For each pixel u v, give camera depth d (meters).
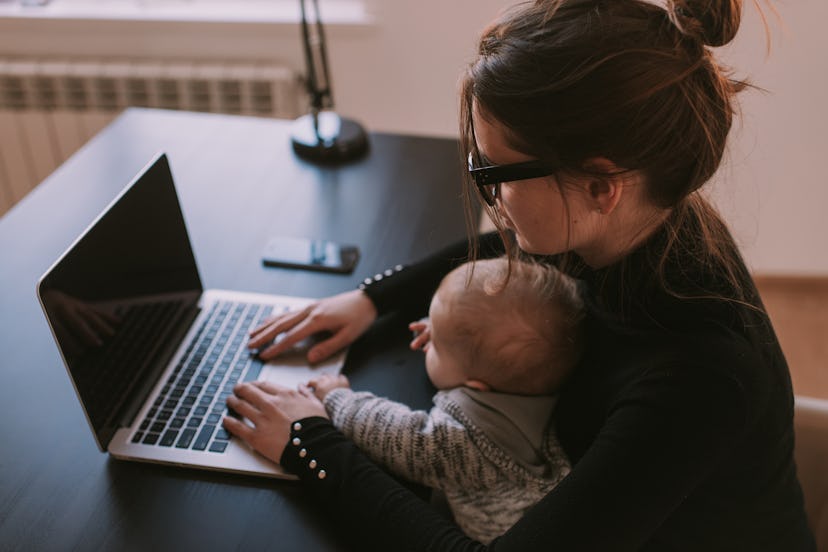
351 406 0.92
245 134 1.59
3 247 1.24
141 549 0.80
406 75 2.19
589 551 0.66
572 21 0.63
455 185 1.45
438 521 0.79
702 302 0.70
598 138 0.63
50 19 2.11
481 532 0.88
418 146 1.57
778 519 0.82
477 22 2.06
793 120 2.09
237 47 2.16
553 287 0.88
